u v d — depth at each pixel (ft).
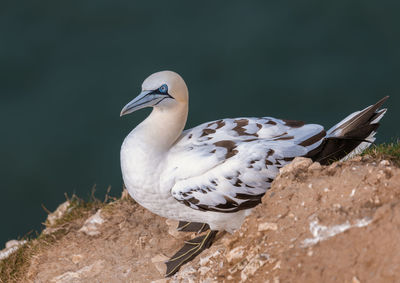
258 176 26.00
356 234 21.06
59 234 32.30
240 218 27.20
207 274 25.03
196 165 26.18
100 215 32.32
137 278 27.48
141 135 27.14
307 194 23.40
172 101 27.25
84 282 27.99
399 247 19.94
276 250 22.44
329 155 27.22
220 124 28.07
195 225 29.78
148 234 30.17
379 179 22.75
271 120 28.12
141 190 27.02
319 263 21.04
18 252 32.22
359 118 27.86
